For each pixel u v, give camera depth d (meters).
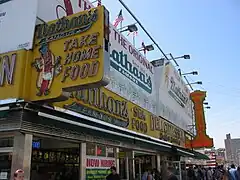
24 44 7.59
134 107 13.20
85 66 6.51
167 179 7.43
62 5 9.31
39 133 7.14
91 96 9.63
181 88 23.83
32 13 7.99
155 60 18.30
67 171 9.98
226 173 14.20
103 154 10.89
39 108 7.15
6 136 7.28
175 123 20.31
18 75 7.05
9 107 6.87
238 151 146.12
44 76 6.96
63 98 6.78
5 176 7.02
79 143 9.40
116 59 12.23
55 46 7.10
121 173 12.78
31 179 9.44
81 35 6.84
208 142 22.52
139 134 13.17
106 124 10.20
